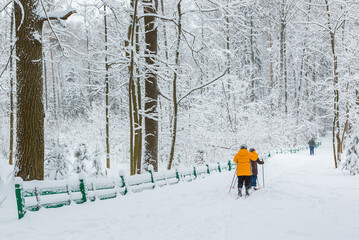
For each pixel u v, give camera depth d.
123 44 12.48
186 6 12.76
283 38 32.44
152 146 12.31
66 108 45.25
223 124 22.97
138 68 11.35
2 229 4.85
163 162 20.03
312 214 6.41
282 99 37.47
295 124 35.06
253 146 22.30
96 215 6.01
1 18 16.16
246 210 6.90
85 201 6.85
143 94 15.69
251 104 23.62
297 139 36.22
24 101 7.07
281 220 5.98
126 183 8.23
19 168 7.00
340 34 18.42
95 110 26.09
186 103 19.48
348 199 7.70
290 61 39.03
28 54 7.13
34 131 7.11
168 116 18.28
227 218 6.24
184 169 11.69
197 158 19.33
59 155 11.98
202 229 5.51
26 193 5.77
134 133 10.58
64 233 4.97
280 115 31.61
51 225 5.24
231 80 22.28
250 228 5.48
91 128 26.05
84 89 45.38
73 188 6.69
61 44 7.79
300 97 40.69
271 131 27.78
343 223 5.73
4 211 5.64
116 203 7.10
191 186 10.15
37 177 7.09
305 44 29.75
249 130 22.42
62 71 51.53
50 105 46.03
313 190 8.96
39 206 5.91
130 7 11.30
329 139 48.31
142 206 7.05
